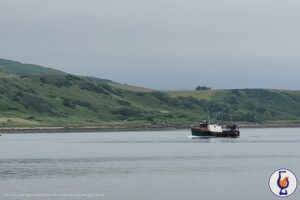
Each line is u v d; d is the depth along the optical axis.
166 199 145.12
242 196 149.12
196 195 150.75
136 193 154.25
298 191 153.50
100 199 145.50
